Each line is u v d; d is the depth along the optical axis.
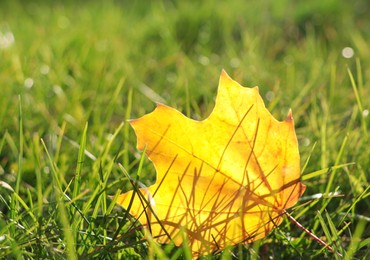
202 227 0.44
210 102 0.70
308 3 1.24
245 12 1.20
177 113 0.44
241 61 0.87
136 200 0.44
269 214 0.44
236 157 0.45
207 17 1.14
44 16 1.22
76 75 0.81
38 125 0.68
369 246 0.46
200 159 0.44
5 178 0.58
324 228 0.44
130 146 0.60
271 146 0.45
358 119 0.65
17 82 0.75
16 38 1.01
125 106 0.74
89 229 0.45
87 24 1.11
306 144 0.61
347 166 0.55
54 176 0.47
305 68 0.87
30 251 0.47
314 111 0.63
